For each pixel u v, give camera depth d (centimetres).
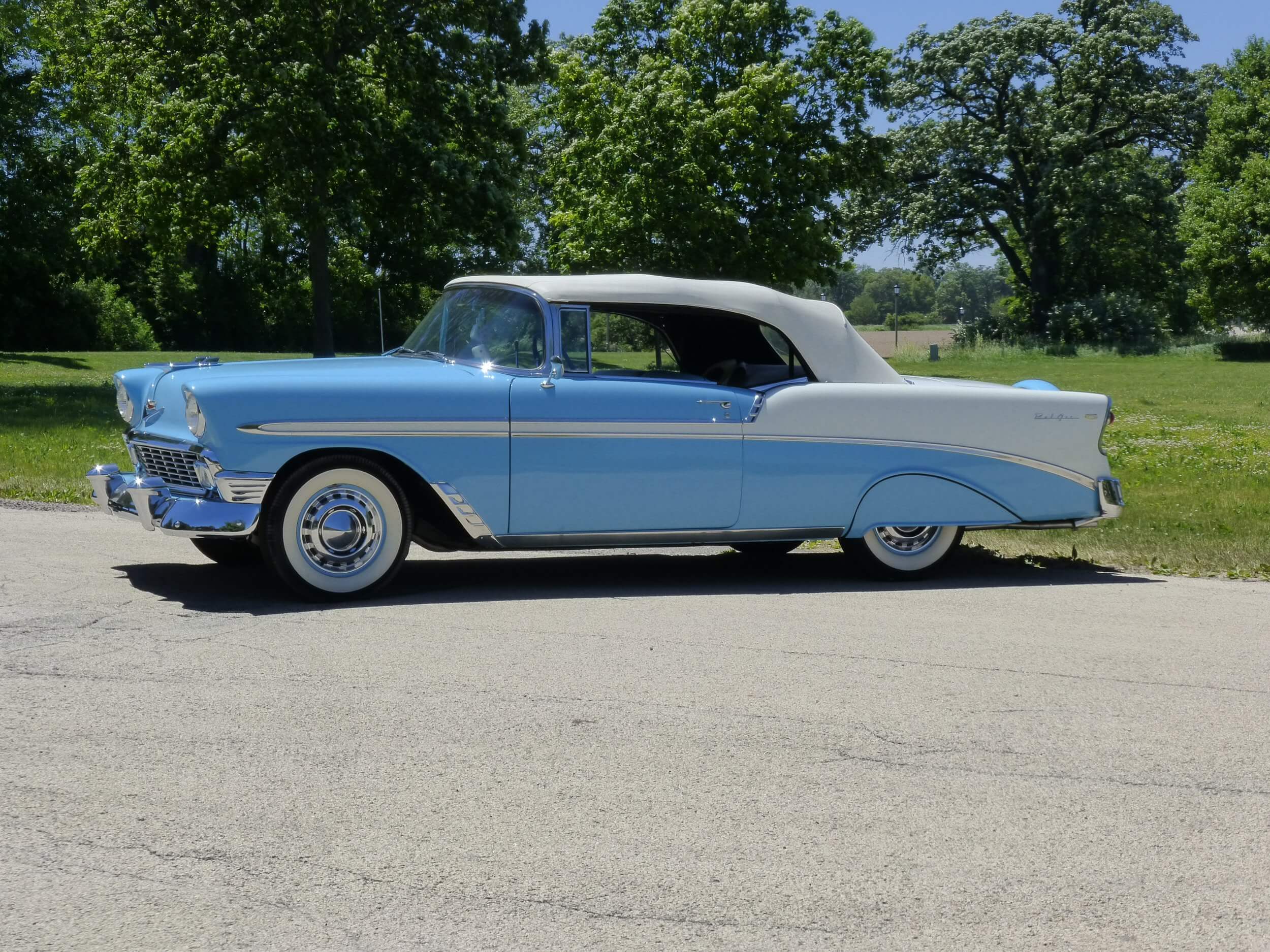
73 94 3238
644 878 296
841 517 682
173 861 298
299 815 329
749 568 744
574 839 319
